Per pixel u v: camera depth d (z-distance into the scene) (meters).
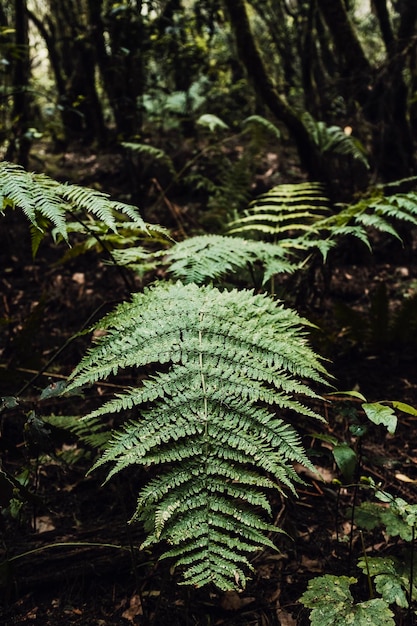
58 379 2.75
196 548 1.25
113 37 5.11
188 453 1.31
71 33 6.70
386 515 1.79
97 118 6.54
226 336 1.54
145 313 1.65
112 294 3.83
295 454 1.33
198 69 6.15
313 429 2.42
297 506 2.10
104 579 1.85
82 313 3.65
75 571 1.84
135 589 1.81
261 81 4.36
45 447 1.76
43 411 2.68
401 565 1.71
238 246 2.27
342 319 3.01
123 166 5.65
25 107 4.89
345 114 4.96
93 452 2.35
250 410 1.37
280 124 5.77
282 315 1.64
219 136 6.53
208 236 2.49
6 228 4.59
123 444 1.32
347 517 1.94
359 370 2.94
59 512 2.13
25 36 4.87
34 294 3.99
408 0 4.46
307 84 6.20
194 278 2.03
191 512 1.28
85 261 4.43
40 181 1.71
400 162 4.45
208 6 5.37
